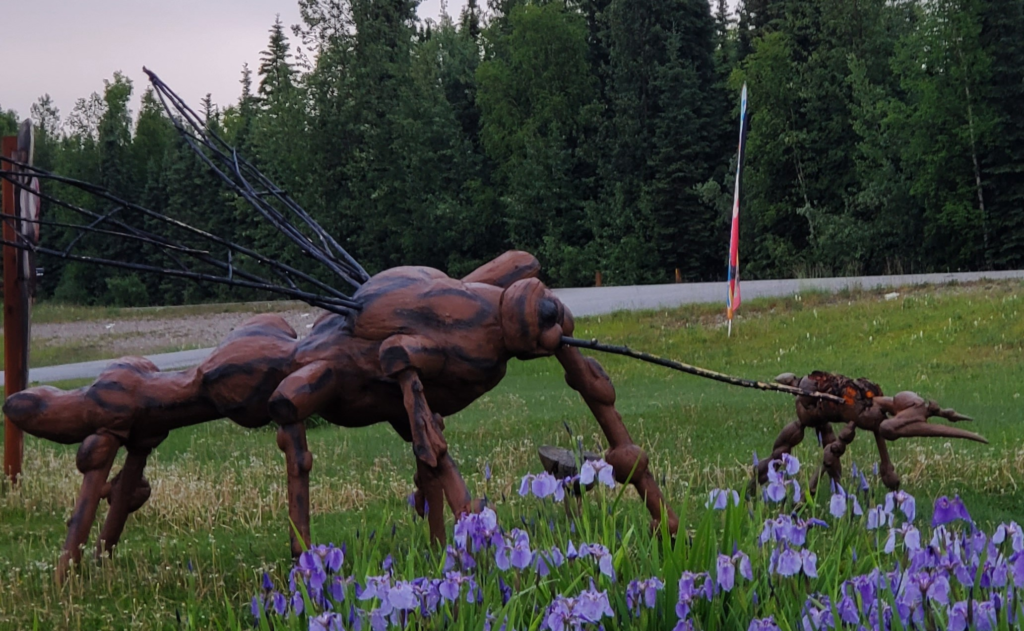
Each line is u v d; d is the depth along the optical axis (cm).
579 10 6981
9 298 1026
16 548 764
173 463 1130
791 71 5384
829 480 744
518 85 6278
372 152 6044
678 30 6219
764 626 362
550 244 5784
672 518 589
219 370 607
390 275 582
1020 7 4472
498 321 562
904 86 4609
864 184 4844
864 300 2308
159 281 6881
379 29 6312
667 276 5728
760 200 5256
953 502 423
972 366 1661
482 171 6556
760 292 2681
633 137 5934
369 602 419
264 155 6325
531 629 376
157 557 694
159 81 653
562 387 1794
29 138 999
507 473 950
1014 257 4500
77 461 635
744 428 1181
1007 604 371
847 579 411
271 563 653
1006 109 4512
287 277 585
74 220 7350
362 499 884
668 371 1930
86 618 554
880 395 689
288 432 561
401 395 571
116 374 640
